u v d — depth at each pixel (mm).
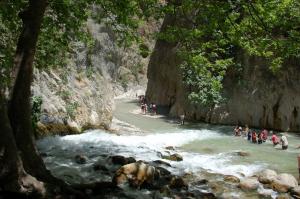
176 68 39656
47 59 19547
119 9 17078
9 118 11570
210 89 33000
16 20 16688
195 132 29375
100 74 30859
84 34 20312
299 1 17844
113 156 17391
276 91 30047
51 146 19969
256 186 14805
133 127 30203
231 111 32656
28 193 10672
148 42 62812
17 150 10898
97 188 12875
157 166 16828
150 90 47125
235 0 13227
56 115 22812
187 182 15281
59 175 15047
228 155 21094
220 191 14414
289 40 13055
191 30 15711
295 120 29375
